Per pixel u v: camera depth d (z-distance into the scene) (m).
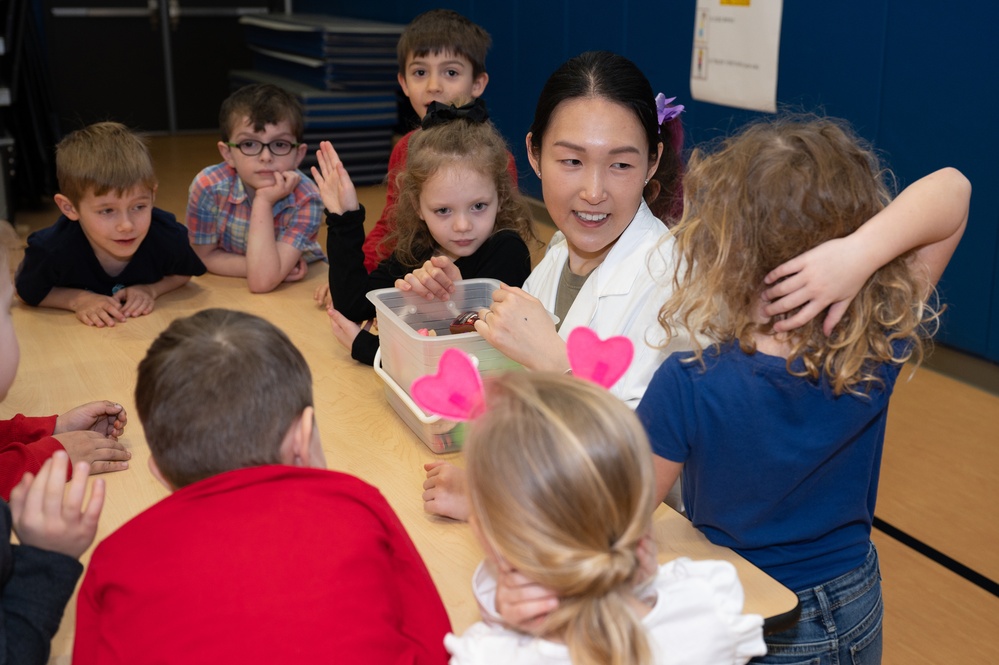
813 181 0.91
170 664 0.71
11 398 1.44
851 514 1.05
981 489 2.22
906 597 1.86
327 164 1.75
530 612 0.71
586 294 1.38
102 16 6.39
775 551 1.04
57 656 0.90
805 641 1.05
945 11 2.62
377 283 1.72
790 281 0.91
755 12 3.21
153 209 1.98
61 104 6.43
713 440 0.98
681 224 1.04
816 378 0.93
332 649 0.71
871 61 2.86
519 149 4.64
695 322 1.00
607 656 0.68
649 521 0.74
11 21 4.06
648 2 3.70
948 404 2.66
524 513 0.69
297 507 0.78
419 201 1.66
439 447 1.26
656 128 1.35
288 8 6.86
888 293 0.96
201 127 6.84
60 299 1.86
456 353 0.86
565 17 4.18
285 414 0.84
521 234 1.76
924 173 2.78
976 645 1.74
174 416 0.82
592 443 0.70
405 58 2.54
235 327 0.85
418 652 0.79
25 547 0.85
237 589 0.73
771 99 3.21
